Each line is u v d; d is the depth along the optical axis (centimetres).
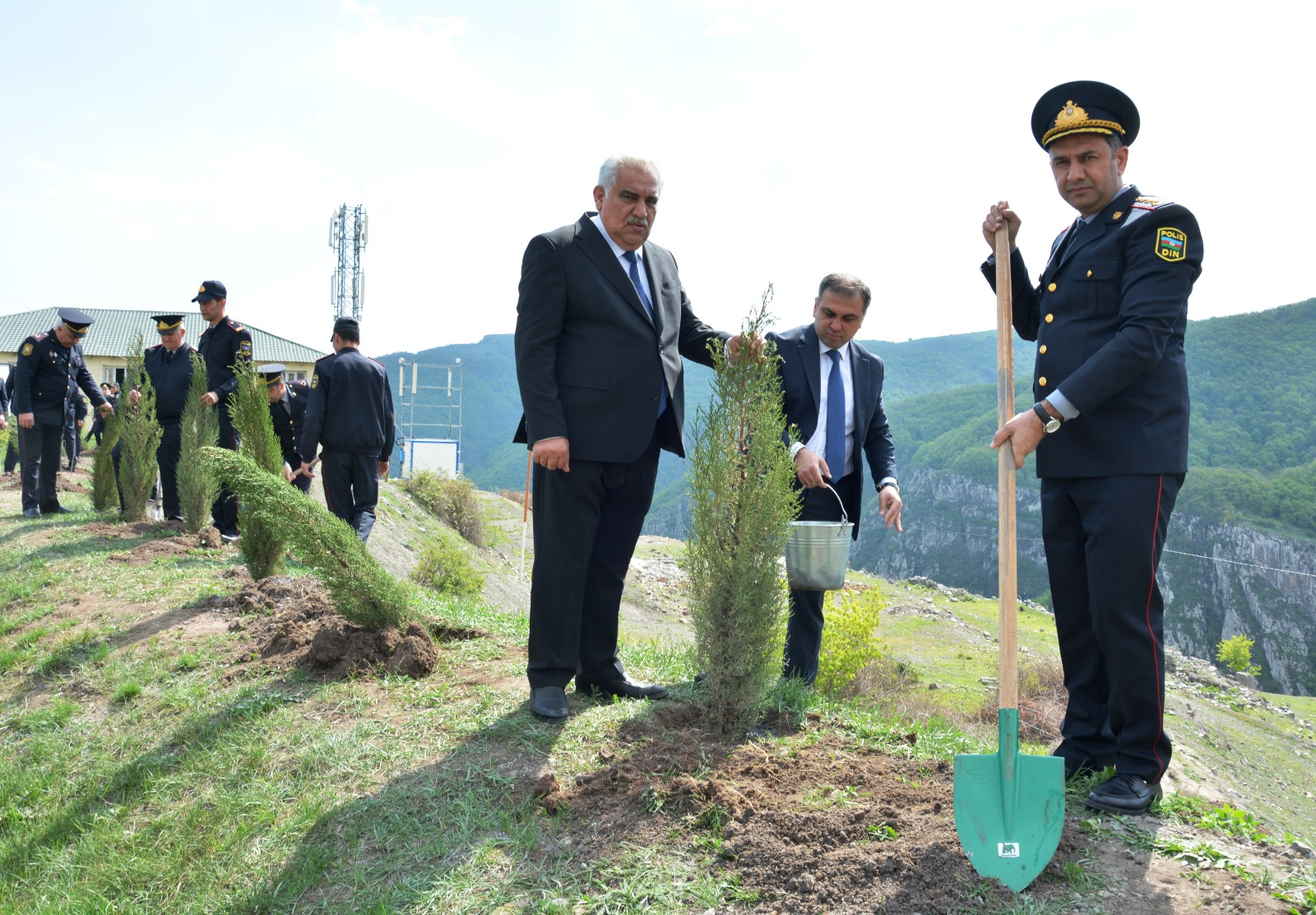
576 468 384
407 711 421
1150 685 311
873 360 494
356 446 851
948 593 4184
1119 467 315
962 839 268
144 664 531
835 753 361
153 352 1039
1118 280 323
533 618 402
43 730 475
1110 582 313
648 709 400
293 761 388
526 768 353
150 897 322
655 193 381
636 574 3312
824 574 420
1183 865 272
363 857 314
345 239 4878
